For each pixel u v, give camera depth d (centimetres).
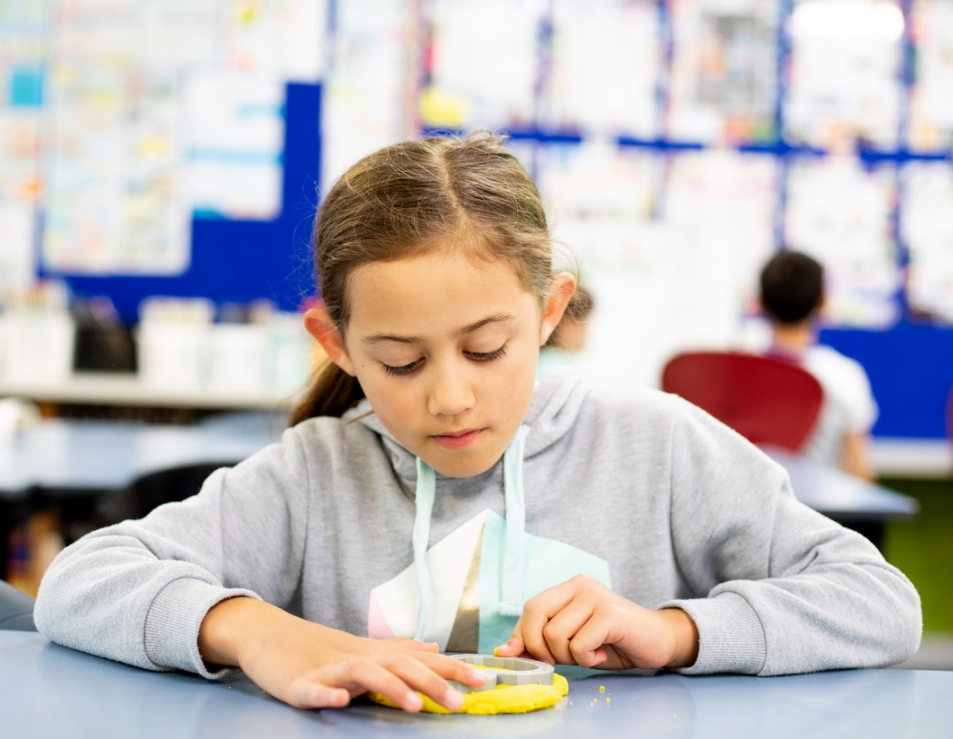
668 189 446
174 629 88
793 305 322
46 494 217
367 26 448
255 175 451
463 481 117
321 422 123
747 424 291
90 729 72
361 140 450
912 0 446
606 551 116
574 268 119
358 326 95
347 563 115
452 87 447
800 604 94
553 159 446
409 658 79
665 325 444
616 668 95
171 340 418
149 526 106
